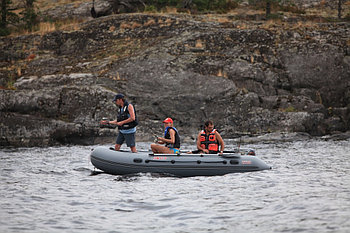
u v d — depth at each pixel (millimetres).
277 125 81875
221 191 28625
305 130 81812
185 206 24312
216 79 91312
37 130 77188
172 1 149125
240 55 101625
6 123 77438
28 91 83938
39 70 105750
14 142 75688
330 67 97375
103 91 85438
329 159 46719
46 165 45094
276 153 54938
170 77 93188
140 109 84188
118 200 26234
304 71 96938
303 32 110188
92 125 79688
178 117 83688
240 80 94125
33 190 29656
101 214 22828
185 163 36812
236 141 75125
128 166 37312
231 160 37438
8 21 139750
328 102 94188
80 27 126438
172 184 32156
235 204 24406
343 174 34844
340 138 75938
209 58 99438
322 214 21031
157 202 25562
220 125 82750
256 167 37875
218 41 107875
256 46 104562
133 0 148875
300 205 23109
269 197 25859
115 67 99062
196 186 30984
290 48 102688
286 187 29125
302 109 86562
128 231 19672
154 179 34812
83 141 78625
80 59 110812
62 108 83062
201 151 39312
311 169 38562
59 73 101438
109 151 38500
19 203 25281
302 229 18875
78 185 31938
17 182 33250
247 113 84250
